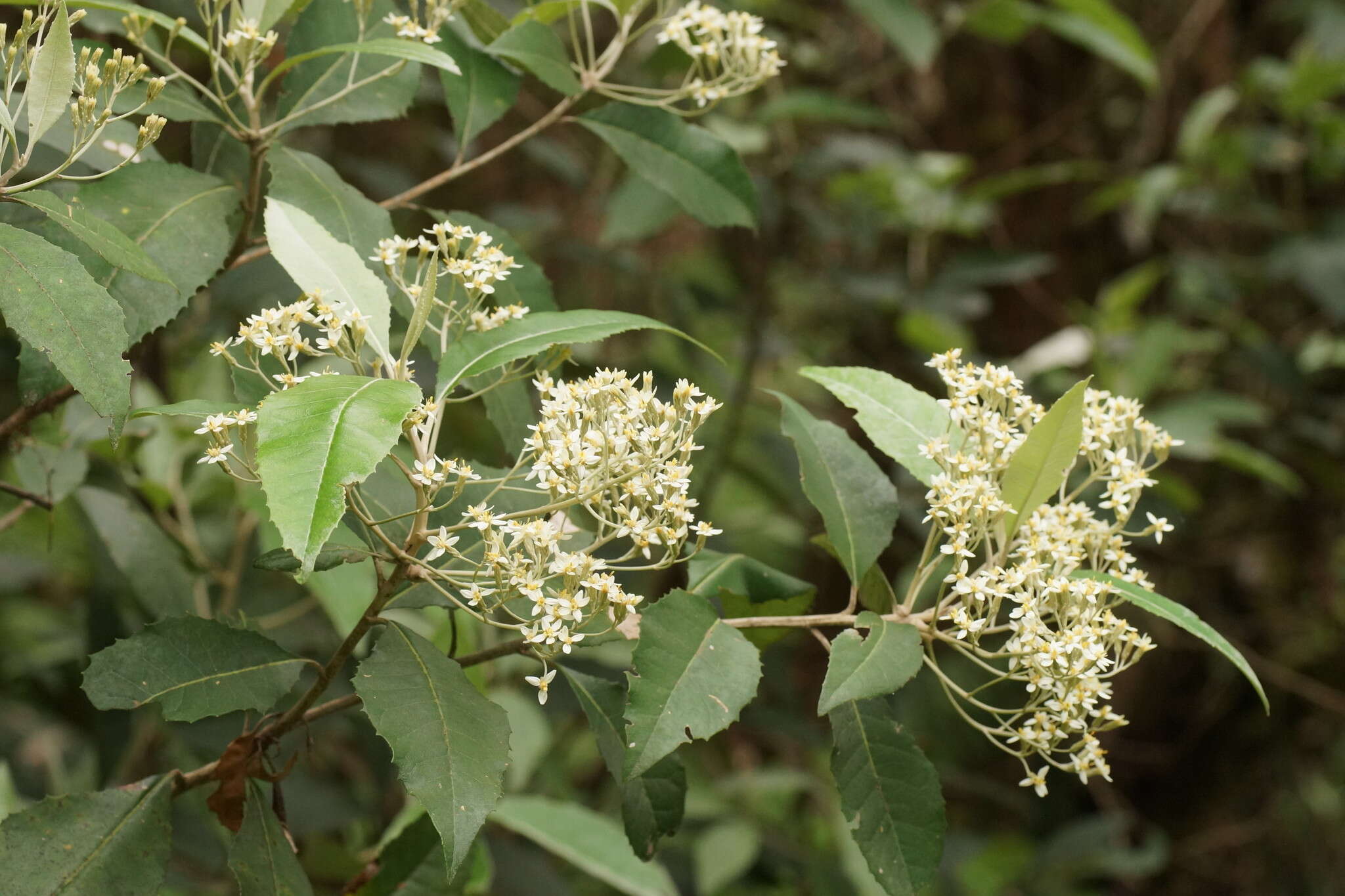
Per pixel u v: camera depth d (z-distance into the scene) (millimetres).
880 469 875
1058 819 1652
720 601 909
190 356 1132
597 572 833
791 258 1646
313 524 742
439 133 1586
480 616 798
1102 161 1736
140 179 856
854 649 803
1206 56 1717
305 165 880
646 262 1755
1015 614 810
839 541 859
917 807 827
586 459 795
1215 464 1662
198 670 812
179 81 904
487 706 799
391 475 858
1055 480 823
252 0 864
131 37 842
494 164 1661
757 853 1320
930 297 1493
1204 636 799
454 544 817
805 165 1484
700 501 1438
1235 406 1333
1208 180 1637
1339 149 1598
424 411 786
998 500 825
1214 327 1666
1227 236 1765
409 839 906
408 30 879
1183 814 1718
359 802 1087
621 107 940
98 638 1049
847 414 1582
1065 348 1484
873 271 1677
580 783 1458
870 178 1459
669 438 809
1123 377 1374
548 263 1697
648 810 845
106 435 975
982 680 1536
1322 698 1575
